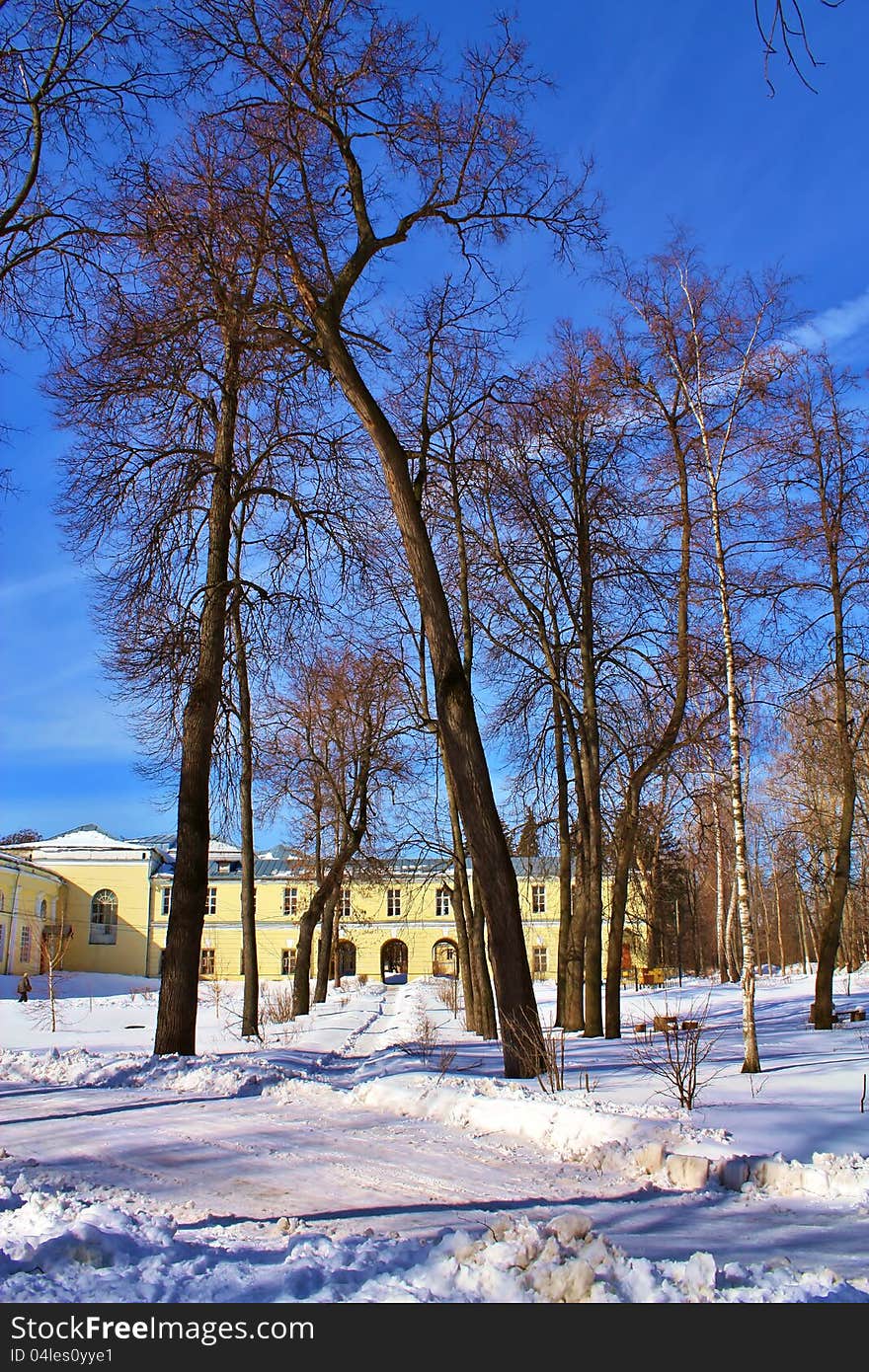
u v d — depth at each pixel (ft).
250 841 74.64
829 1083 34.99
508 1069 41.60
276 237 46.09
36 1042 73.72
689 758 62.90
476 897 72.28
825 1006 64.18
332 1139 30.04
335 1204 22.02
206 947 244.42
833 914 65.41
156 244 46.19
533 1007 42.52
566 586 65.92
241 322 48.47
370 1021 96.43
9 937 196.44
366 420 46.78
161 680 56.44
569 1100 32.24
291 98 45.70
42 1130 32.17
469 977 78.33
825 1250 17.76
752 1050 39.17
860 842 108.68
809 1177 22.29
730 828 103.09
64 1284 14.65
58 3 40.24
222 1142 29.71
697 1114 28.94
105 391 49.34
